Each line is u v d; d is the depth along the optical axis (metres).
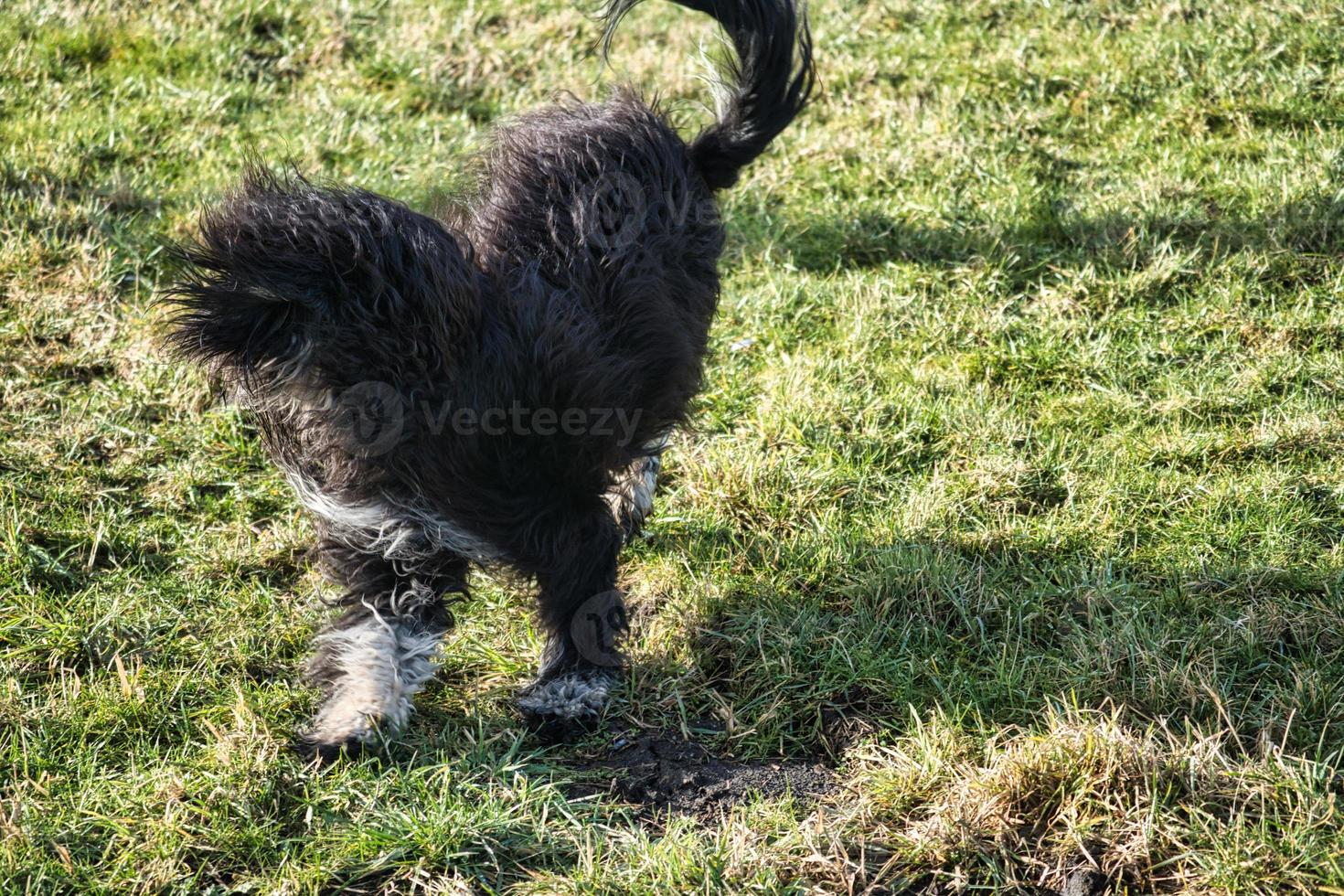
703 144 4.13
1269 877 2.82
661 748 3.43
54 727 3.31
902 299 5.26
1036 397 4.81
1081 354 4.95
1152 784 3.03
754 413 4.77
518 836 3.06
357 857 2.98
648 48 7.22
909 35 7.09
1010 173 5.93
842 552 4.04
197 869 2.95
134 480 4.40
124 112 6.47
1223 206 5.59
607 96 4.11
